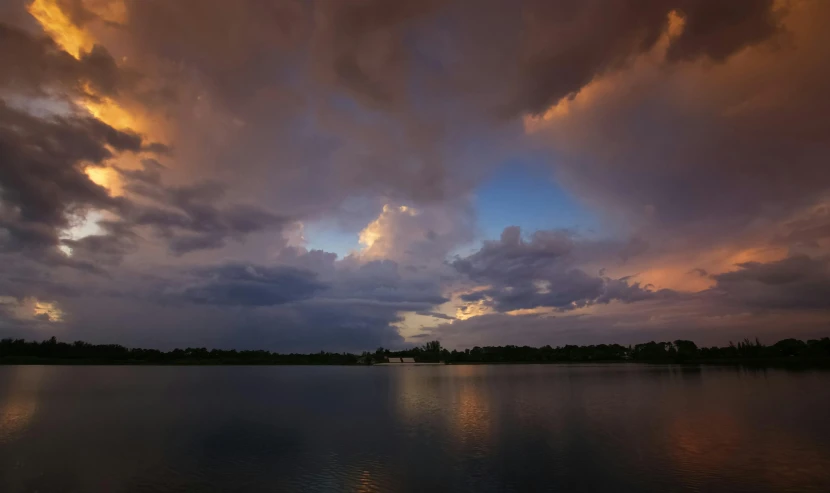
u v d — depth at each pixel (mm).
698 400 59062
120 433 38750
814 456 29203
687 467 27031
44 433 38781
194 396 69688
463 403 59219
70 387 83312
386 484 24391
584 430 38656
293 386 92500
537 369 180875
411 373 160125
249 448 32750
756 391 69625
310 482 24812
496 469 26953
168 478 25734
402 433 38250
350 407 55781
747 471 26188
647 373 129750
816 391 68812
